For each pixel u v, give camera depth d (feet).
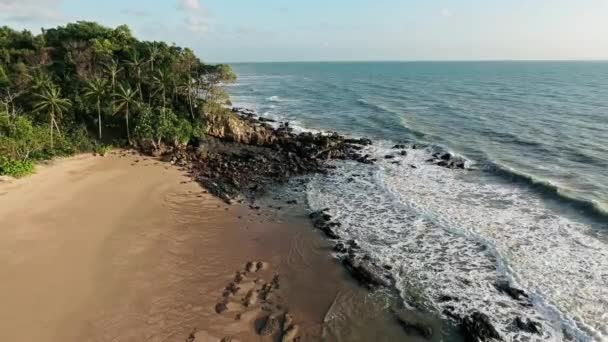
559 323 58.13
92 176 115.85
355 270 72.23
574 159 135.64
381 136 183.52
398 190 113.80
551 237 82.94
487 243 81.10
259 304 62.85
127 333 54.80
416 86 425.69
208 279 68.69
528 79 515.09
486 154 144.46
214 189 111.24
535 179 113.19
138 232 84.02
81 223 85.81
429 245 81.66
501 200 104.22
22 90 153.07
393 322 60.13
